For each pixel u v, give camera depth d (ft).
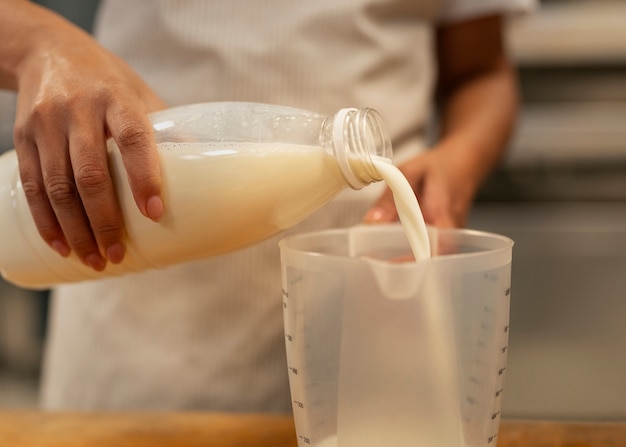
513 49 4.70
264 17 2.67
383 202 2.24
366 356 1.58
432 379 1.56
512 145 4.78
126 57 2.81
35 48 1.93
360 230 1.97
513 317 4.78
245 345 2.71
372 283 1.55
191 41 2.67
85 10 4.90
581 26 4.62
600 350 4.63
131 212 1.79
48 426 2.26
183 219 1.77
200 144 1.77
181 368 2.72
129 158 1.70
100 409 2.81
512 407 4.41
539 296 4.79
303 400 1.69
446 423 1.58
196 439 2.18
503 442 2.10
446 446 1.59
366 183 1.75
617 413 4.24
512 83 3.35
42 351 5.92
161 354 2.73
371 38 2.76
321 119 1.79
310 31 2.68
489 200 4.90
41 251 1.97
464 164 2.73
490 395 1.66
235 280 2.69
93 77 1.79
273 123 1.79
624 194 4.76
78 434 2.21
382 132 1.80
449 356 1.56
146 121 1.75
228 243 1.83
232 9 2.67
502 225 4.83
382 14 2.80
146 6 2.75
